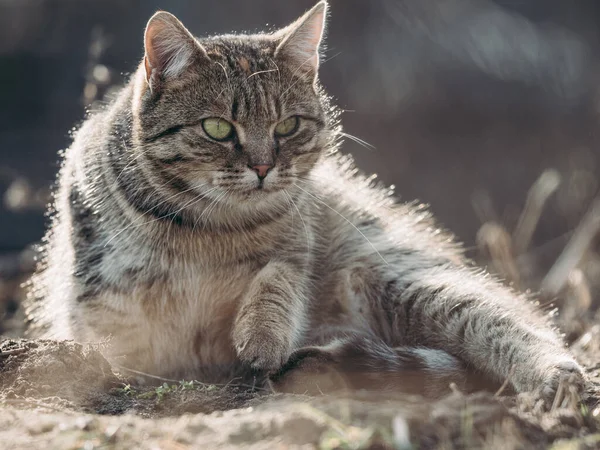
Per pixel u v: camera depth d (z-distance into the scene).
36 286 6.22
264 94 5.07
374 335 5.42
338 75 13.01
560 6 15.74
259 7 13.17
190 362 5.30
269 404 3.85
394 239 5.73
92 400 4.27
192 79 5.04
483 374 4.70
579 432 3.57
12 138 12.51
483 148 13.03
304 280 5.30
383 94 12.98
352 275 5.55
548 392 4.11
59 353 4.41
